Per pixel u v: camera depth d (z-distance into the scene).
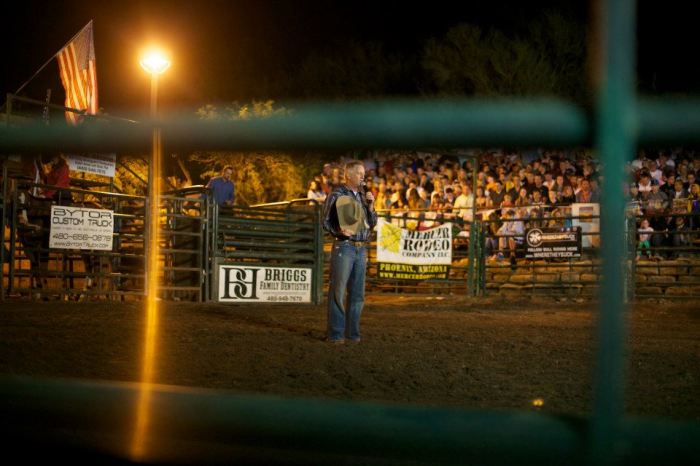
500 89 20.20
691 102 0.79
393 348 7.48
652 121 0.79
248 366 6.22
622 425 0.85
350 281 7.95
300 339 8.05
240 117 0.94
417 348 7.52
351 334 7.95
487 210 17.78
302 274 13.59
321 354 6.96
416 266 15.62
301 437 0.99
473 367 6.41
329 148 0.90
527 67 20.33
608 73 0.79
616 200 0.81
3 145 1.02
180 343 7.37
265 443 0.99
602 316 0.83
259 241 13.60
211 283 12.73
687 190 16.45
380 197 20.30
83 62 14.59
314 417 1.00
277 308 12.16
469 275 16.33
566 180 17.25
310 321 9.99
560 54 21.19
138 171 16.91
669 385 5.65
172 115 0.98
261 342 7.68
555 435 0.86
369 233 8.02
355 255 7.86
